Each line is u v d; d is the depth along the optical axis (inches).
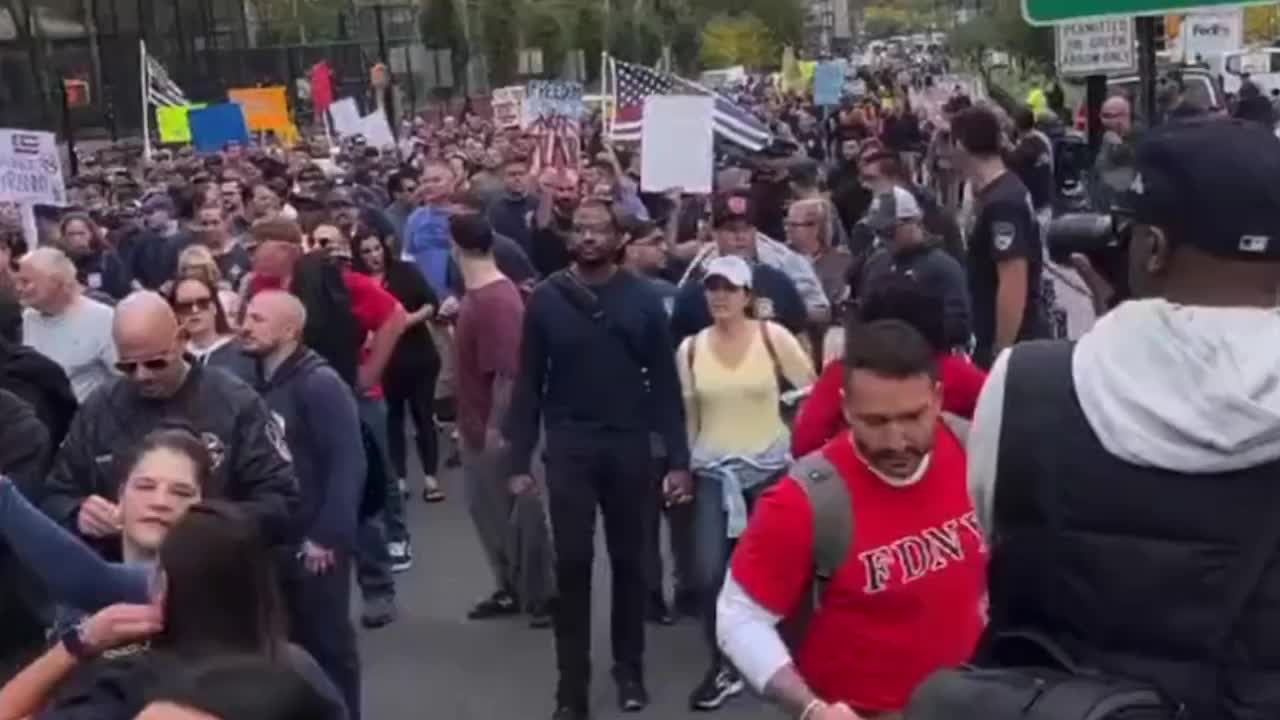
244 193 667.4
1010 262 312.5
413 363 482.3
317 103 1359.5
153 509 188.1
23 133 501.7
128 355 229.1
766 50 3186.5
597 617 378.9
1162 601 104.1
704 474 309.4
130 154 1140.5
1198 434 101.7
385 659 360.8
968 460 115.1
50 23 1422.2
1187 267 105.7
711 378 309.1
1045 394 107.7
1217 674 103.9
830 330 362.0
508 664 354.0
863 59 4020.7
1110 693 103.2
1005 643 112.0
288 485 235.1
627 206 583.8
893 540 155.9
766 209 490.0
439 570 427.2
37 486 223.5
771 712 314.0
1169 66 1029.8
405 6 1910.7
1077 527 106.5
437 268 553.9
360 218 506.6
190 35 1611.7
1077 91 1237.7
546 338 300.2
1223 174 103.7
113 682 144.5
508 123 1144.8
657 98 555.5
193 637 138.0
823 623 158.6
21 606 204.4
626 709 317.1
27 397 268.4
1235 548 102.7
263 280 382.6
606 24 2053.4
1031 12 238.7
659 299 300.4
